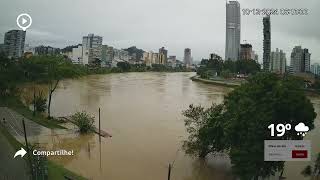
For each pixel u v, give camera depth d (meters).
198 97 120.69
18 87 99.12
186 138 59.66
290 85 35.78
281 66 198.25
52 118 69.62
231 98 42.09
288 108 34.22
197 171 44.69
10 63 119.31
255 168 34.59
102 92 122.25
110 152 51.25
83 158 48.09
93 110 84.81
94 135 60.31
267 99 35.12
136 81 182.50
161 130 65.62
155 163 47.25
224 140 40.12
